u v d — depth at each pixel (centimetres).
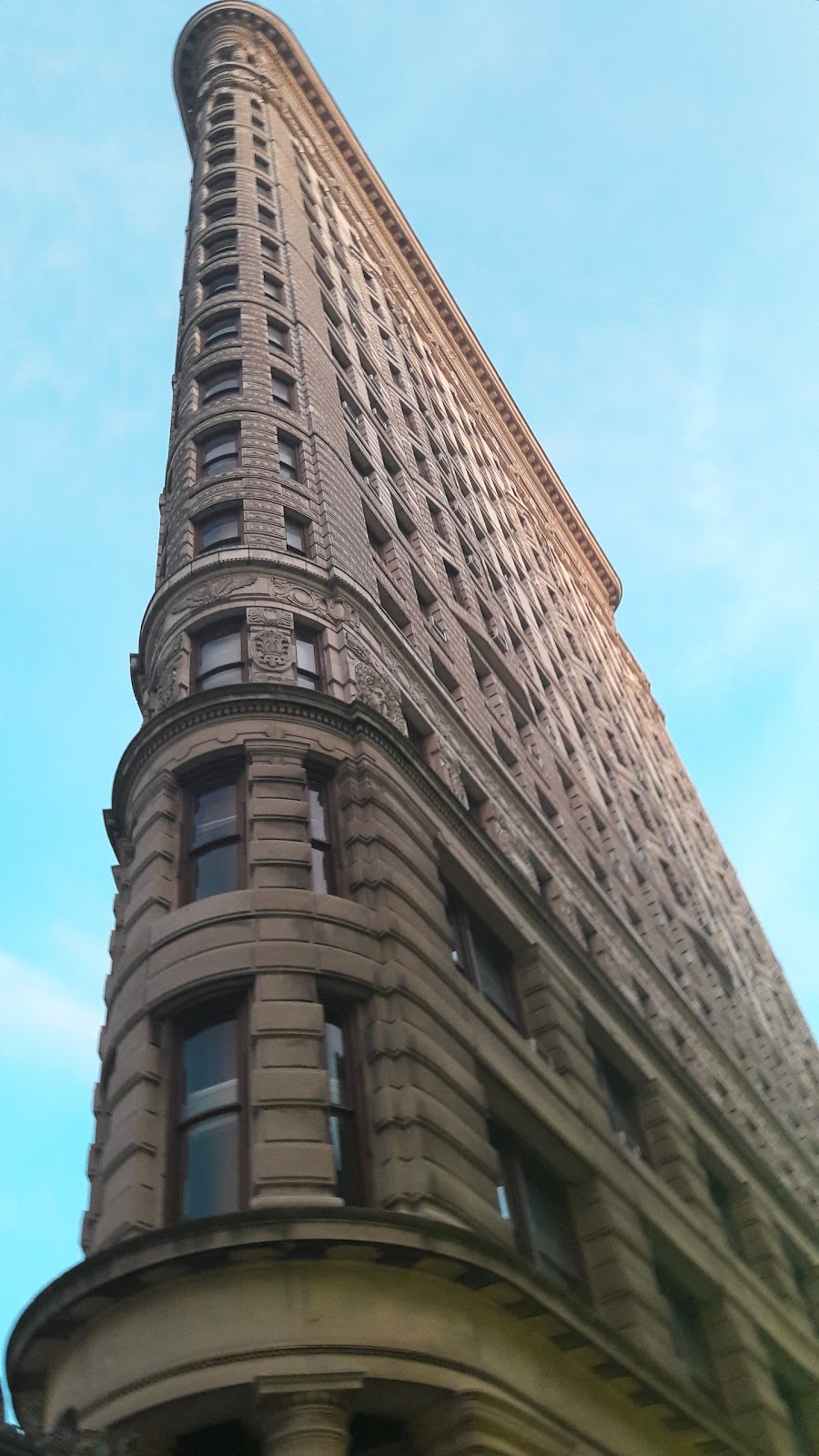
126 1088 1791
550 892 3456
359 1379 1393
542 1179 2431
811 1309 3678
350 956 1931
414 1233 1516
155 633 2789
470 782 3186
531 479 9019
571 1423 1714
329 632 2705
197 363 3731
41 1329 1512
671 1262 2767
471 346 8488
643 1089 3177
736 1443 2205
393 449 4606
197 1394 1364
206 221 4822
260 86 6575
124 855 2383
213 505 3023
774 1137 4666
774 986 7162
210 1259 1445
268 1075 1702
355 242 6612
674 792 7669
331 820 2228
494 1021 2303
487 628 4625
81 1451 1230
